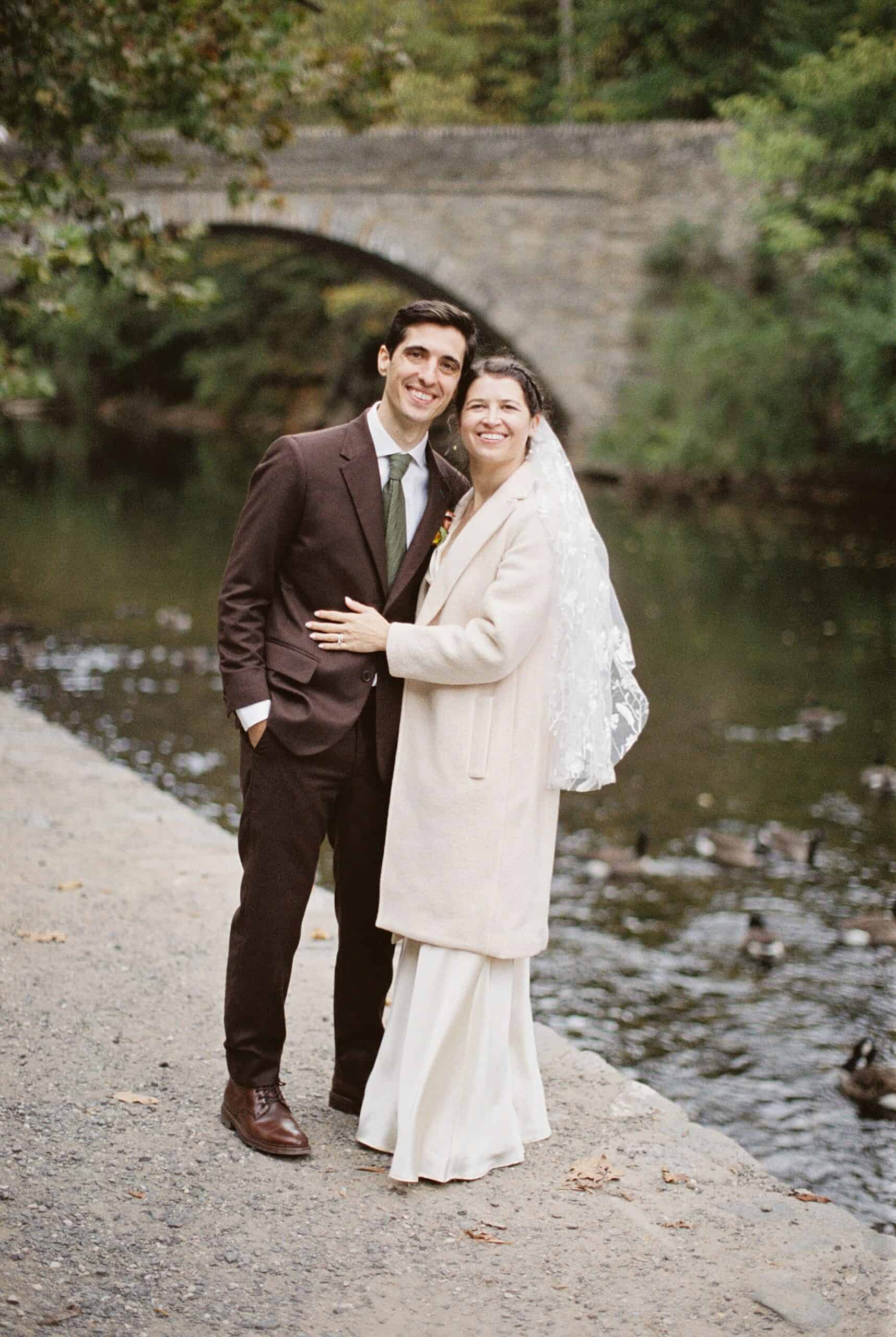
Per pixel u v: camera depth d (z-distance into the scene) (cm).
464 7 3853
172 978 456
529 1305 287
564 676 335
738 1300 292
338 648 330
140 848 598
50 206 830
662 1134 369
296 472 329
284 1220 314
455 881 329
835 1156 570
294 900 337
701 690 1366
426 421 334
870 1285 300
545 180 2869
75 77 812
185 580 1898
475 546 333
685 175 2827
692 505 2644
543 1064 411
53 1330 266
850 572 1973
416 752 335
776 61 3203
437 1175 331
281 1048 352
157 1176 329
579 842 970
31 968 457
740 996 727
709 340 2708
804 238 2428
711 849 936
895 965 771
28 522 2417
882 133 2366
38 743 778
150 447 3900
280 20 844
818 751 1181
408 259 2906
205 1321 275
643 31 3525
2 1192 316
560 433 369
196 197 2812
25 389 927
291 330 4359
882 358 2323
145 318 4619
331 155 2862
